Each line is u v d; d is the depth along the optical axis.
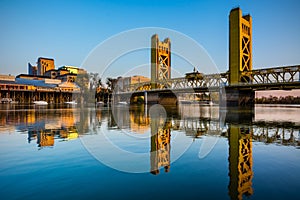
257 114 33.12
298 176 6.12
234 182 5.72
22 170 6.66
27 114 31.20
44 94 106.88
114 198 4.83
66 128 16.28
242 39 72.12
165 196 4.94
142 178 6.07
